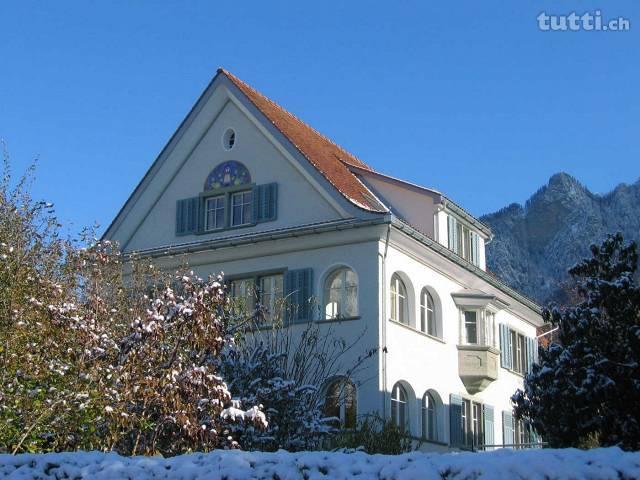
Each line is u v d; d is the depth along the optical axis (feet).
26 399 44.39
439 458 30.01
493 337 95.61
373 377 75.72
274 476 31.81
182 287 60.70
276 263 82.53
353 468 30.76
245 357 62.69
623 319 56.29
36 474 34.60
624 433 55.11
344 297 79.51
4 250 51.72
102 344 50.01
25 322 47.50
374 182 93.76
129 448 51.26
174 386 49.37
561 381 57.31
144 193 91.97
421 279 85.40
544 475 27.94
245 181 86.74
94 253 63.10
